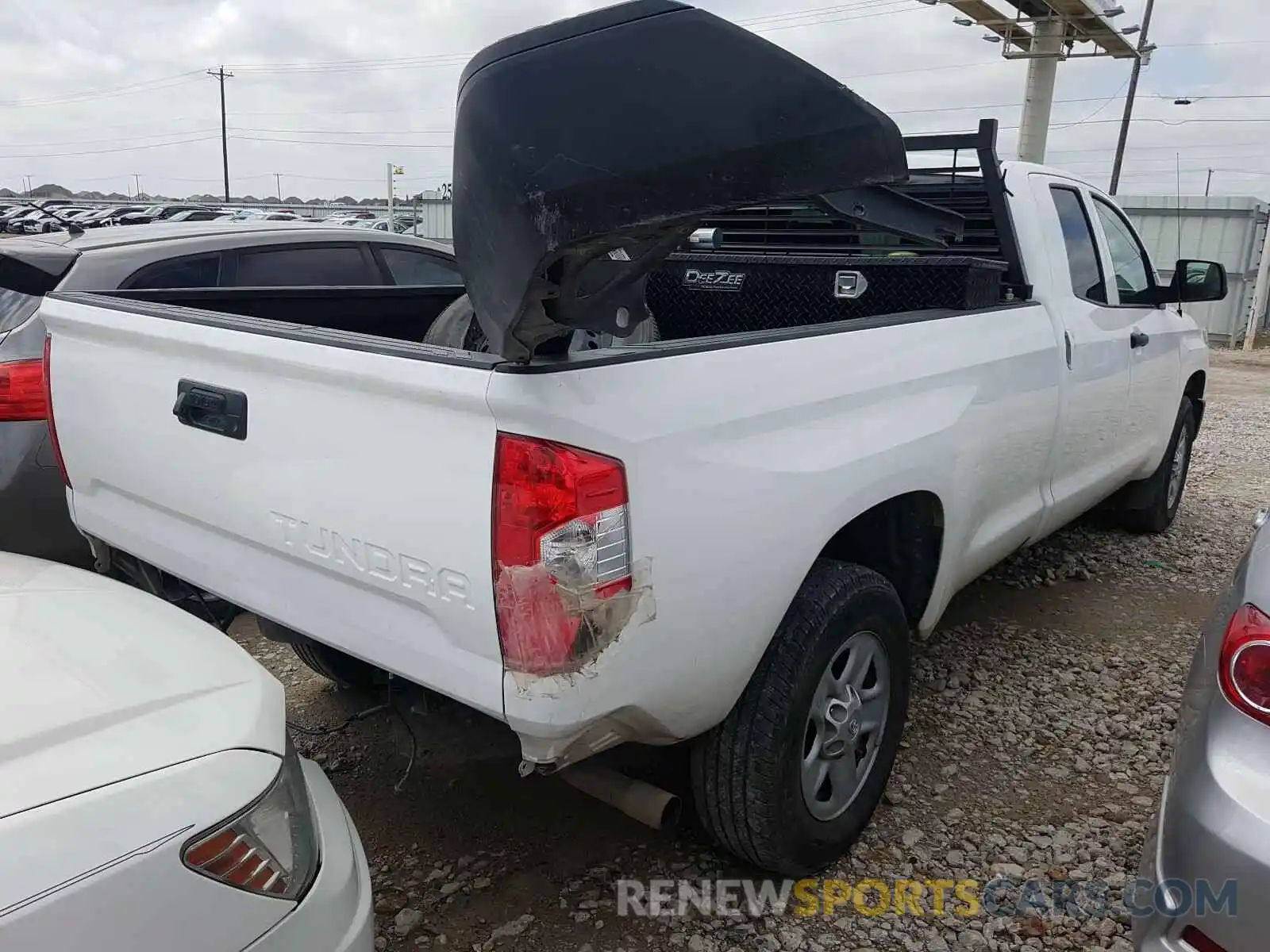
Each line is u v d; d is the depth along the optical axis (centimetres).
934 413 280
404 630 205
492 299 164
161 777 154
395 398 194
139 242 452
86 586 224
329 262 530
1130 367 434
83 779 148
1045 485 381
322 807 187
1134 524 562
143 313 251
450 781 312
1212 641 214
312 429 212
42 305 291
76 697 168
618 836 286
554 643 181
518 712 186
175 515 259
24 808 139
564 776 244
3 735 153
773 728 234
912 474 268
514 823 291
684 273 391
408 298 399
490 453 181
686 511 200
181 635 204
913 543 297
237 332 223
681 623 204
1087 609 460
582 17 151
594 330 184
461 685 195
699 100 150
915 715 357
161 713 170
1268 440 932
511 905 256
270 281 501
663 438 195
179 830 147
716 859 276
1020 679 387
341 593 217
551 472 176
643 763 306
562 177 148
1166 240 2105
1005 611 456
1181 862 184
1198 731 194
